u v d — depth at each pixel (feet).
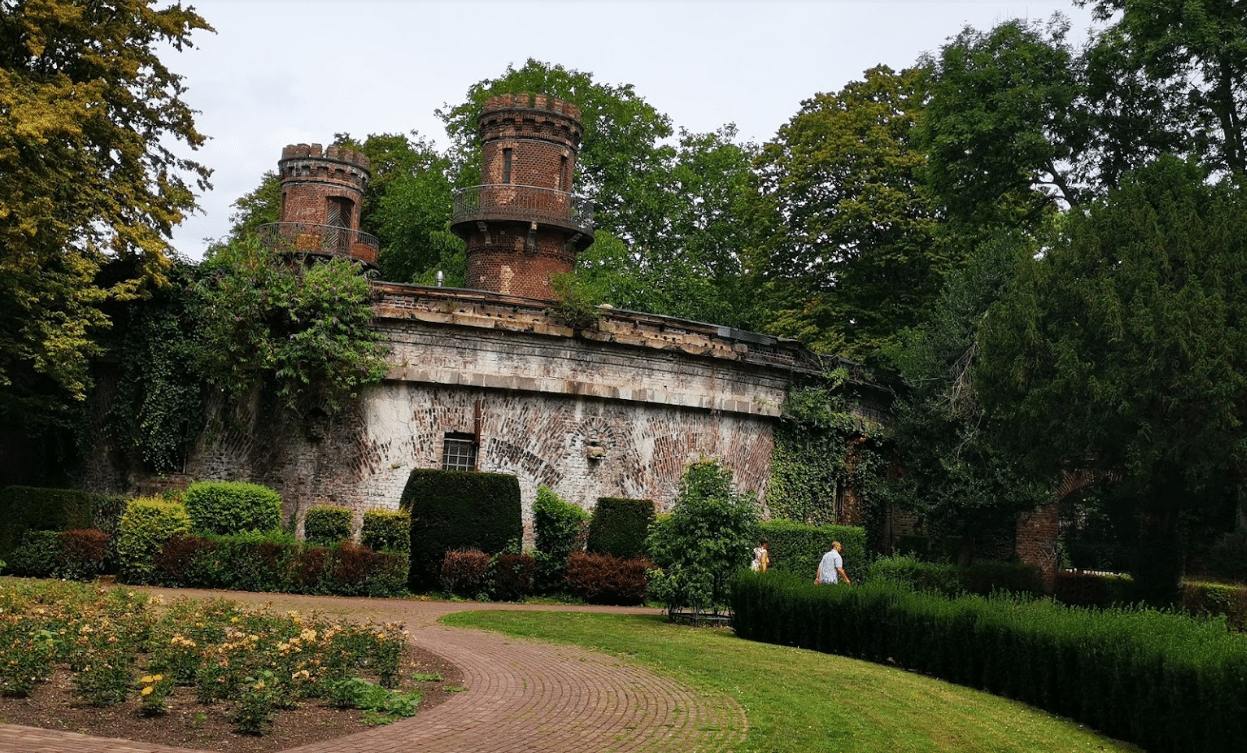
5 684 34.04
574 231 119.85
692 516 67.36
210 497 74.64
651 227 157.28
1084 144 106.01
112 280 87.71
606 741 33.63
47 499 73.72
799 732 36.37
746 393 102.17
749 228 155.94
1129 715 40.83
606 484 94.48
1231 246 69.05
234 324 85.66
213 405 89.20
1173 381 65.00
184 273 88.63
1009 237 107.76
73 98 71.46
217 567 71.10
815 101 148.25
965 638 50.70
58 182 73.26
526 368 92.84
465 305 92.27
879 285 139.95
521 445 92.22
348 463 88.89
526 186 117.80
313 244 135.44
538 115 119.14
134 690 35.24
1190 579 94.68
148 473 88.07
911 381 106.52
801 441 105.19
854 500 109.29
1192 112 101.35
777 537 92.27
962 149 107.04
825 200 142.82
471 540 78.48
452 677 42.57
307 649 38.96
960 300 106.22
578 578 80.89
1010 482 98.99
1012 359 73.00
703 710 38.99
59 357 76.43
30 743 27.71
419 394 90.63
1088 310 69.15
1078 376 68.23
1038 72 104.32
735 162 165.68
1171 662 38.88
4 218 68.95
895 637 54.85
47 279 78.74
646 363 96.78
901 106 143.43
